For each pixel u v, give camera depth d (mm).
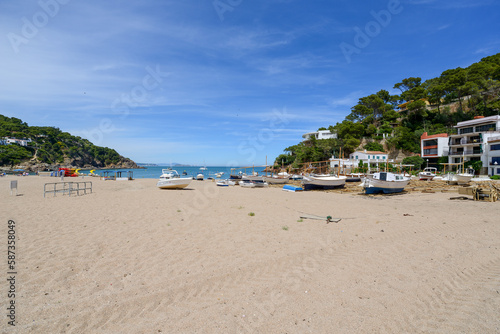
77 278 5305
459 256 6973
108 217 11086
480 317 4156
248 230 9531
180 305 4438
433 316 4211
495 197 19000
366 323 3971
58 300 4441
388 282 5395
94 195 19406
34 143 115125
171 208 13781
